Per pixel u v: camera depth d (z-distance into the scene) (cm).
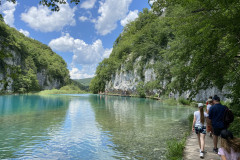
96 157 620
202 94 2445
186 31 647
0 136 902
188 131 998
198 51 708
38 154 652
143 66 5716
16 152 674
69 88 12050
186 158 565
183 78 1104
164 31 4503
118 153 659
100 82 9338
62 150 696
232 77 736
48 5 482
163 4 1030
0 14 404
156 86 4197
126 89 6650
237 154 295
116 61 8475
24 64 10112
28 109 2091
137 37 6569
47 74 13575
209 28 514
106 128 1084
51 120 1361
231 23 469
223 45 758
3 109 2081
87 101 3553
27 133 961
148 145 751
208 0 479
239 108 965
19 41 9806
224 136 309
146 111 1916
